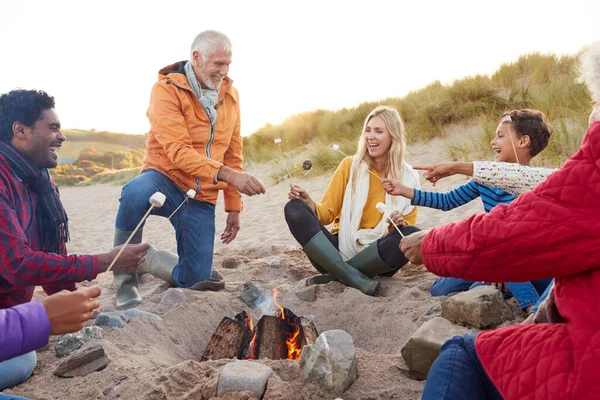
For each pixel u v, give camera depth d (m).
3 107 2.38
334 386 2.10
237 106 4.06
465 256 1.44
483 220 1.41
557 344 1.29
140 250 2.50
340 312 3.32
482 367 1.46
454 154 8.36
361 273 3.59
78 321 1.49
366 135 3.76
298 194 3.70
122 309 3.41
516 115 3.08
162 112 3.55
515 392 1.32
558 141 6.81
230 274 4.34
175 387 2.16
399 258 3.51
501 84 10.05
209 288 3.71
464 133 9.34
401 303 3.24
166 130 3.54
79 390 2.22
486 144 8.06
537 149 3.09
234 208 4.14
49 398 2.18
